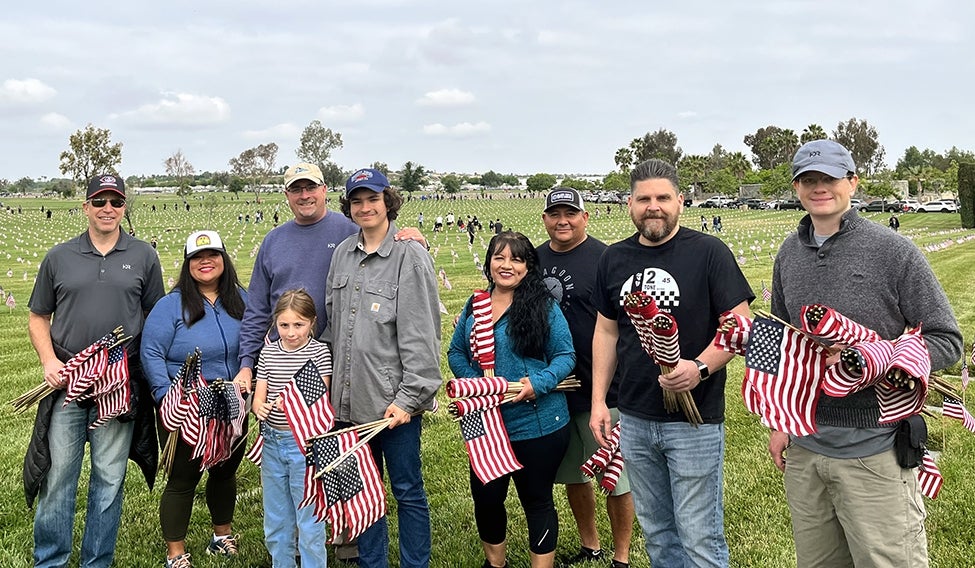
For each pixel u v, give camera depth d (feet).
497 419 12.92
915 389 9.57
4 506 17.67
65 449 13.84
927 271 9.82
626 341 11.96
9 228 187.32
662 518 12.21
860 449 10.13
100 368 13.20
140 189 567.18
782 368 10.07
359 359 13.35
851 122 384.27
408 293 13.29
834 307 10.28
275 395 13.76
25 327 46.68
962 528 15.34
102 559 14.29
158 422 15.61
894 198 256.52
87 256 14.24
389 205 13.85
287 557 13.76
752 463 19.63
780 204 256.73
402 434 13.47
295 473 13.57
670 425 11.58
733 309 11.18
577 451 14.64
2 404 27.25
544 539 13.46
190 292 14.64
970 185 152.05
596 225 182.19
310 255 15.25
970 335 34.06
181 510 14.73
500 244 13.48
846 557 10.98
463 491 18.61
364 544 13.70
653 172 11.52
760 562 14.32
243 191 496.23
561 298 14.39
